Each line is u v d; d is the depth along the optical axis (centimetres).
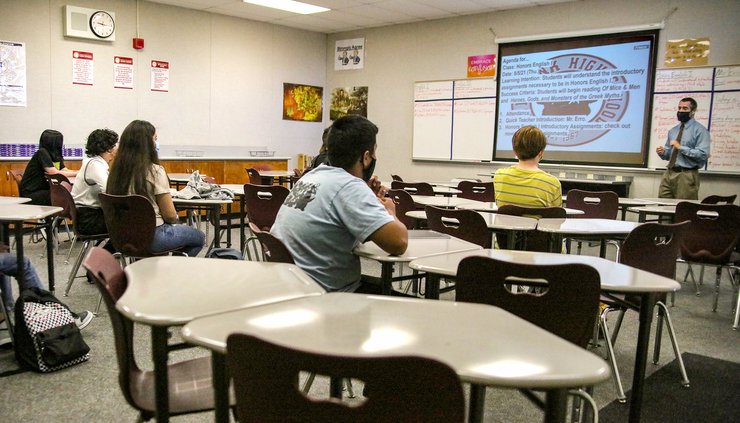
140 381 148
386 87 893
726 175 610
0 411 215
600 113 689
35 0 650
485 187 520
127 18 724
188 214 520
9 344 278
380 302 124
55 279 407
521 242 290
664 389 252
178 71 782
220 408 108
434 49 832
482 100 788
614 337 260
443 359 93
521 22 743
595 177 679
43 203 513
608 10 673
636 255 234
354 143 194
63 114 682
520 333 106
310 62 945
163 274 148
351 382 241
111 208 305
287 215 194
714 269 523
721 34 600
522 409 230
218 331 104
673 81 634
